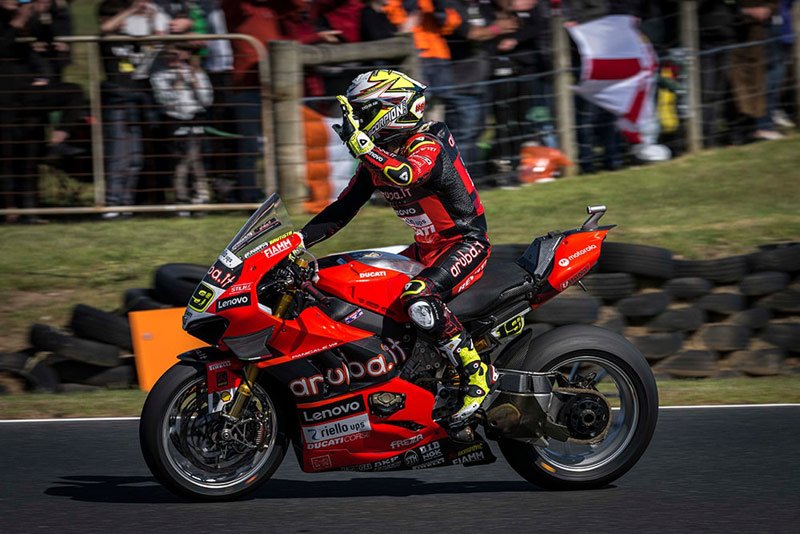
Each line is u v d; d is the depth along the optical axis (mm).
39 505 16734
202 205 34375
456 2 36000
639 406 17438
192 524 15719
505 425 16953
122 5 33969
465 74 35906
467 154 36219
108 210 34219
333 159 34562
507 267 17422
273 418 16984
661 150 39562
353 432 16703
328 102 34406
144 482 18062
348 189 18031
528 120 37375
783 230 32125
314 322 16438
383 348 16688
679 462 18938
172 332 25844
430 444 17000
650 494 17125
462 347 16531
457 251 16906
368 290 16719
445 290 16656
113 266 31328
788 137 41625
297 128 33938
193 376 16297
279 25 35156
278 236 16469
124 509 16500
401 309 16781
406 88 16828
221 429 16406
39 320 28797
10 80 32844
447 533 15242
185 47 33469
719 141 40969
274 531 15367
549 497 17094
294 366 16406
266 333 16234
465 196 17047
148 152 33969
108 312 27891
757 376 27594
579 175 38656
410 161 16266
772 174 37812
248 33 34688
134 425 21906
